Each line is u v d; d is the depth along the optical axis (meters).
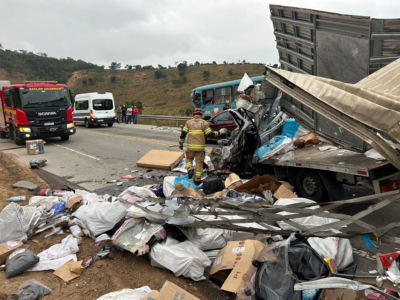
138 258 3.91
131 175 8.20
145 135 16.80
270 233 3.48
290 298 2.50
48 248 4.15
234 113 6.99
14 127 14.31
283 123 7.12
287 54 5.92
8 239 4.29
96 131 20.55
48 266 3.74
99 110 22.92
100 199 5.59
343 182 5.05
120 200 4.50
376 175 4.35
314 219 3.64
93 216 4.52
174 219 3.87
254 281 2.76
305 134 6.95
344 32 4.40
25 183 7.09
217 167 7.43
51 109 14.05
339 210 5.26
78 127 24.92
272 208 3.32
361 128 3.74
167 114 35.12
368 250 3.96
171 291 2.77
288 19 5.34
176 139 14.38
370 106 3.61
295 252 2.67
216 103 18.23
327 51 4.80
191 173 6.90
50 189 6.44
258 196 4.95
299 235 2.97
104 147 13.15
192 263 3.42
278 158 6.07
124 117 28.62
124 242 3.91
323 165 5.03
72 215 4.92
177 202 4.14
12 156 11.62
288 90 4.51
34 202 5.46
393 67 4.07
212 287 3.34
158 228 3.83
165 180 5.97
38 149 12.03
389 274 2.24
